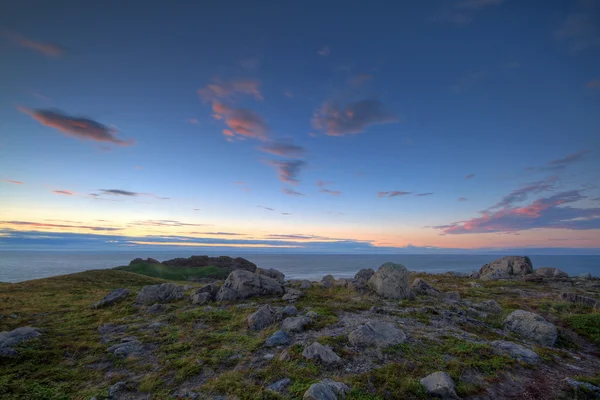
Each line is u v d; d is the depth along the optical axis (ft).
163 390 31.01
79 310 69.31
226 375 33.42
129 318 59.98
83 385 32.48
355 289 80.69
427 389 29.19
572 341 46.65
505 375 32.78
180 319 56.65
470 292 85.97
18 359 38.52
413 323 51.96
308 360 36.14
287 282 104.06
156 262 302.86
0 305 73.41
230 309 64.13
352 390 29.01
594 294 82.74
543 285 100.58
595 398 29.12
